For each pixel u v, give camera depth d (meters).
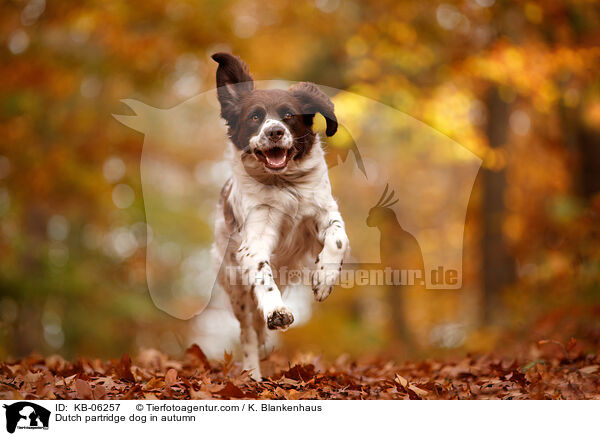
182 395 4.63
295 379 5.24
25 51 13.43
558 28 12.26
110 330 16.25
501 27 12.37
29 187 13.82
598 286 9.67
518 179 14.78
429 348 12.34
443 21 12.75
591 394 5.15
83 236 17.39
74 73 13.71
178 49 13.86
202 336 17.75
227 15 13.82
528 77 11.48
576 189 14.38
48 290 14.24
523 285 11.51
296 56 14.96
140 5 13.30
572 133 14.00
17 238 13.75
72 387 4.74
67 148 14.00
